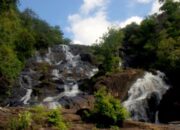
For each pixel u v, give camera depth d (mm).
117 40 47906
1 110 19906
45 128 17500
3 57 34281
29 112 18656
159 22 57906
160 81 40969
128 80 38750
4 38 35406
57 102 38406
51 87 44219
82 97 37969
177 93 38812
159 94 39031
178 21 54812
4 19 36312
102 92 21281
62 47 61656
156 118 37375
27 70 50281
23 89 43781
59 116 18375
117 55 49344
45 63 55188
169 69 44000
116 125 19922
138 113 36406
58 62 57531
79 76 52281
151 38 54812
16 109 20844
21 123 16734
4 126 16656
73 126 18938
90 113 20500
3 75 35719
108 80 38781
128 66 53188
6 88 38344
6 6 26859
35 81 47156
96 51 47781
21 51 49312
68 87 44219
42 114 18656
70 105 36438
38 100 41656
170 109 37281
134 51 56188
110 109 20047
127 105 36188
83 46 63438
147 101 37781
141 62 53406
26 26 64312
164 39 49625
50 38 69688
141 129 19688
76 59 57875
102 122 19938
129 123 20203
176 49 46750
